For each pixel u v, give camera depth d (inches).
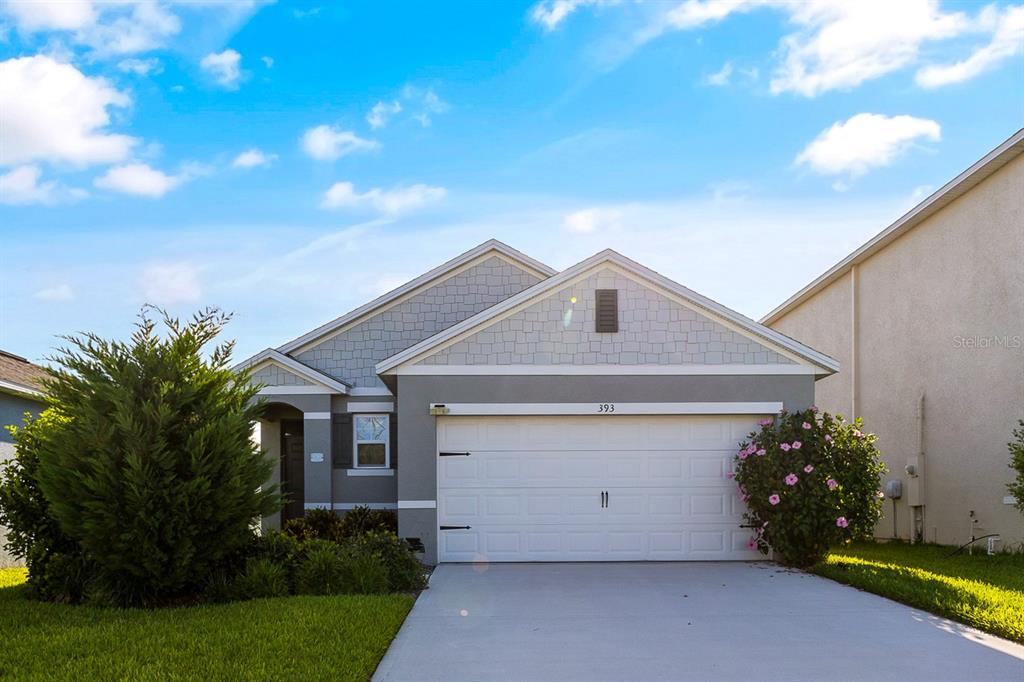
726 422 550.0
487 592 437.7
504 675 292.0
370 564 435.8
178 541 387.2
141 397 396.5
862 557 588.1
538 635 346.3
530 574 493.4
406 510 536.1
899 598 410.6
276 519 741.3
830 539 506.3
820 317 876.0
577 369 544.7
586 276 550.9
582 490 543.8
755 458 526.3
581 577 482.3
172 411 396.5
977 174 606.5
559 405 542.3
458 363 545.0
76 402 400.8
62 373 400.5
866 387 775.7
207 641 319.9
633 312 549.0
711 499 545.0
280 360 664.4
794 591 438.0
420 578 451.5
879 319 755.4
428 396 543.2
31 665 292.4
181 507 384.8
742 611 389.7
